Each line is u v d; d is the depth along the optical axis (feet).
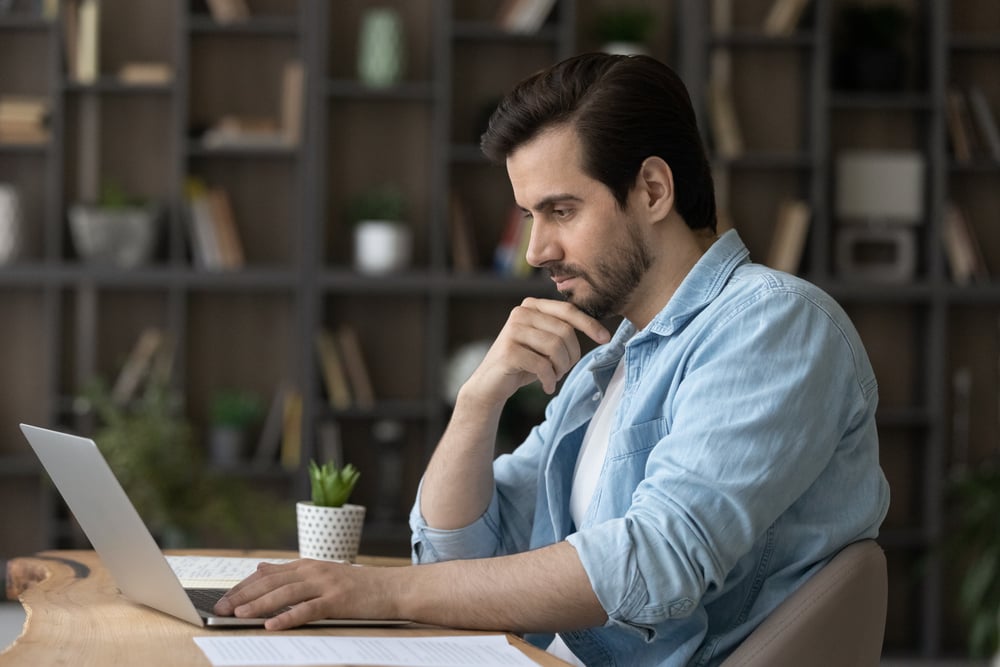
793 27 29.71
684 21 29.27
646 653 9.14
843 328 9.05
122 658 7.28
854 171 29.60
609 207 9.37
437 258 28.73
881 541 28.99
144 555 8.25
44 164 29.66
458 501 10.58
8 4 28.73
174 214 28.43
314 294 28.32
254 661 7.16
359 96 29.40
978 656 27.94
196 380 29.68
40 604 9.10
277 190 29.91
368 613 8.37
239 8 28.71
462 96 30.04
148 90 28.48
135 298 29.66
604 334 9.71
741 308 9.04
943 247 29.48
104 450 26.11
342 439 29.73
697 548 8.30
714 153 29.19
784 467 8.56
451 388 29.12
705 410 8.71
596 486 9.69
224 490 26.68
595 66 9.51
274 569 8.57
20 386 29.58
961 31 30.76
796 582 9.03
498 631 8.46
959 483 28.25
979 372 30.89
